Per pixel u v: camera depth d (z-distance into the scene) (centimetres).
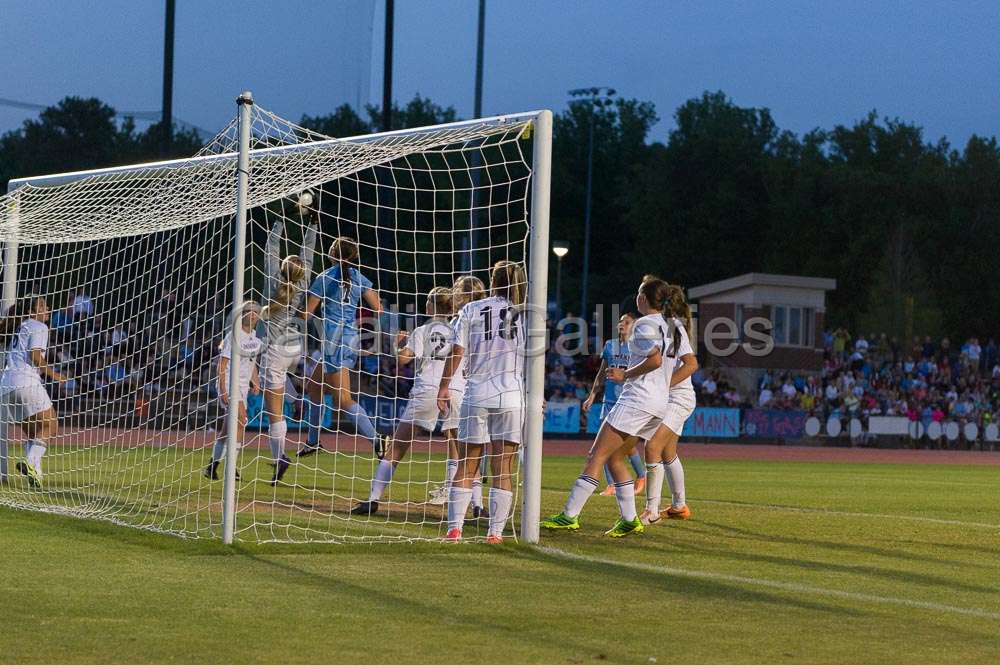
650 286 1934
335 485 2720
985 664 1016
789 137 13850
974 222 12325
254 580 1344
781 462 5078
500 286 1822
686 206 13400
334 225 5609
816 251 12438
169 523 1870
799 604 1302
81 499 2247
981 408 8138
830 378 8288
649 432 1933
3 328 2722
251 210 2427
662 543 1862
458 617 1157
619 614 1202
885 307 9938
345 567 1470
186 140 5100
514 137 1978
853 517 2406
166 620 1103
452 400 2200
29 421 2486
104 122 6194
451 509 1795
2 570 1367
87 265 3167
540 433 1803
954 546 1938
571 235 14050
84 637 1023
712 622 1176
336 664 946
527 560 1594
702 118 14262
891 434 7706
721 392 7644
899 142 13650
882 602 1334
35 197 2569
